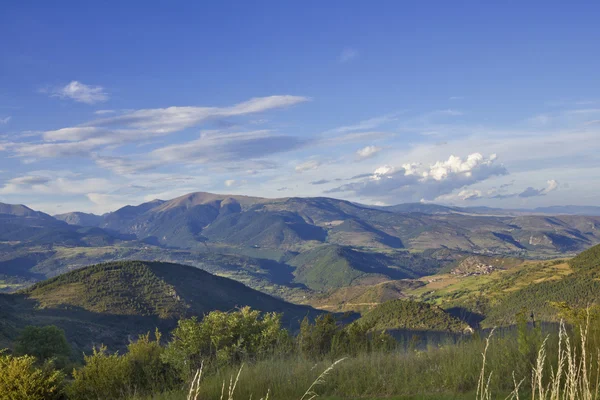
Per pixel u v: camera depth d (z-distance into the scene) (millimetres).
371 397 5719
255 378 6875
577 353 5078
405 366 6605
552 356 5434
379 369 6703
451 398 5137
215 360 9445
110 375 9625
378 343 9312
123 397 8867
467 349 6848
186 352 9688
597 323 5535
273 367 7520
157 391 8273
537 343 5836
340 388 6145
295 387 6445
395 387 5930
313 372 6984
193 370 8969
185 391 7270
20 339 37125
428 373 6258
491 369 5906
